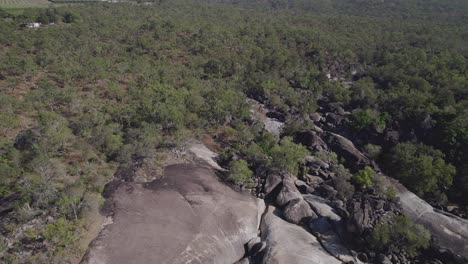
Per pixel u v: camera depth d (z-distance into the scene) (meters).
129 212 38.00
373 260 36.53
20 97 62.66
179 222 37.56
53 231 31.95
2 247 31.12
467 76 86.69
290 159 49.25
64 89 64.62
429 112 65.06
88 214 36.25
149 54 94.00
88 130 51.44
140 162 47.03
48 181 39.25
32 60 75.56
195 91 71.19
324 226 40.91
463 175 52.41
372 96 76.88
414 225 37.91
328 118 73.44
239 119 64.00
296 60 100.19
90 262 31.44
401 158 54.66
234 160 50.22
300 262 34.91
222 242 36.75
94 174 43.44
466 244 38.59
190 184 44.00
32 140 47.00
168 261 32.75
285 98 79.62
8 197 38.00
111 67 78.94
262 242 37.78
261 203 44.50
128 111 58.41
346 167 56.31
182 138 54.00
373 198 42.47
